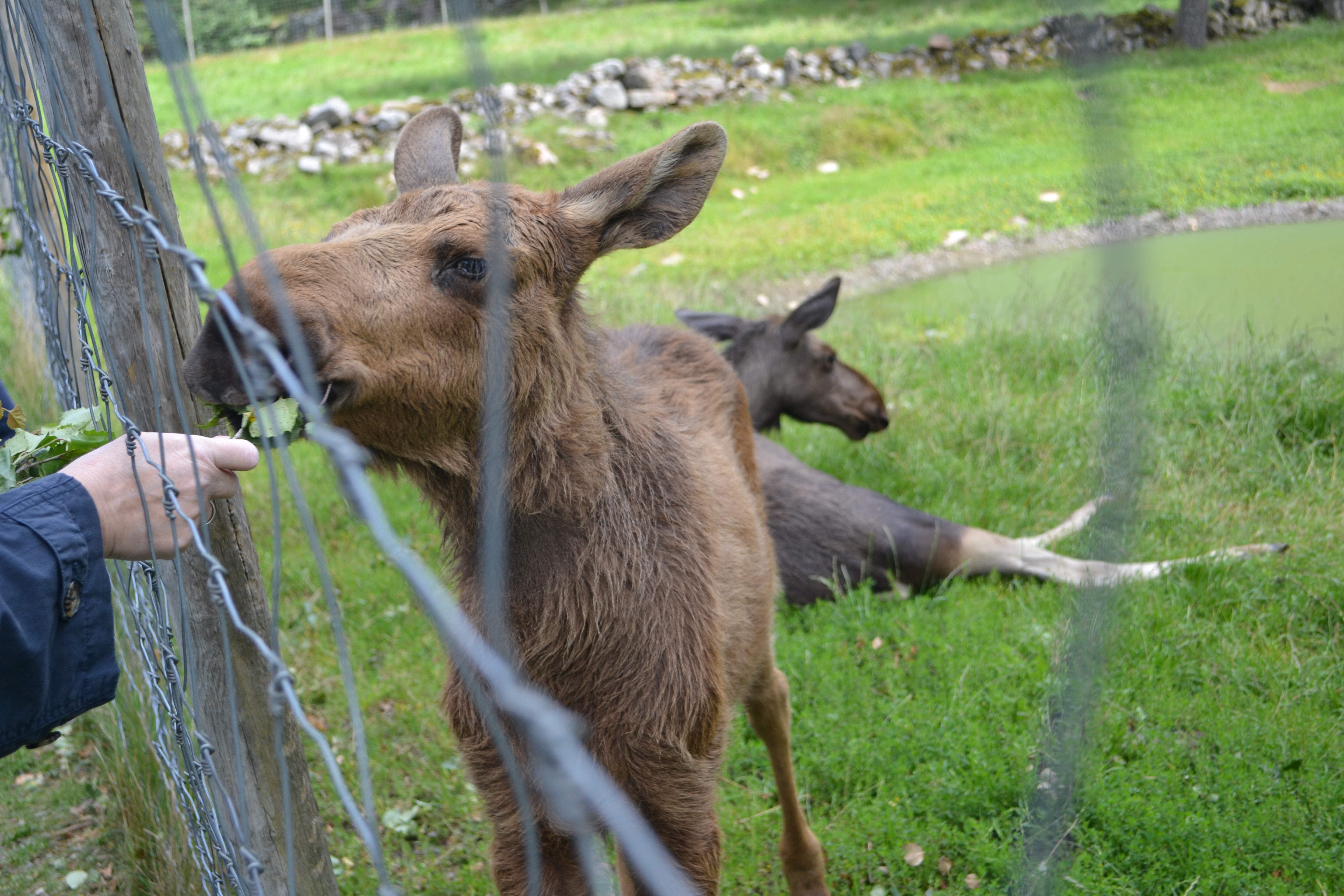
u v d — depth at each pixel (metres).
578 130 14.07
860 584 5.00
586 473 2.59
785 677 3.79
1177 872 3.29
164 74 22.36
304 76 23.53
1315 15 18.06
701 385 3.74
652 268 10.45
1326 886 3.22
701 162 2.79
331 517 5.79
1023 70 16.83
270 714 2.65
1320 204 10.64
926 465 5.93
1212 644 4.39
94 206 2.26
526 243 2.58
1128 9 19.09
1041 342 7.23
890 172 13.46
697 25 25.58
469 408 2.50
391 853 3.70
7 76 2.72
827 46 20.30
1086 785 3.38
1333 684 4.05
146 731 3.35
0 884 3.58
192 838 2.95
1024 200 11.66
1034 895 1.51
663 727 2.59
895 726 3.96
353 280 2.32
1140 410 1.12
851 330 8.29
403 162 3.19
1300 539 5.00
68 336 3.08
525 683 2.65
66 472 1.77
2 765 4.18
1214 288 8.58
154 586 2.31
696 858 2.70
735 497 3.31
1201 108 14.30
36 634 1.62
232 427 2.25
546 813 2.50
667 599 2.63
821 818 3.75
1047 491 5.64
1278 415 5.93
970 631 4.50
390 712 4.36
